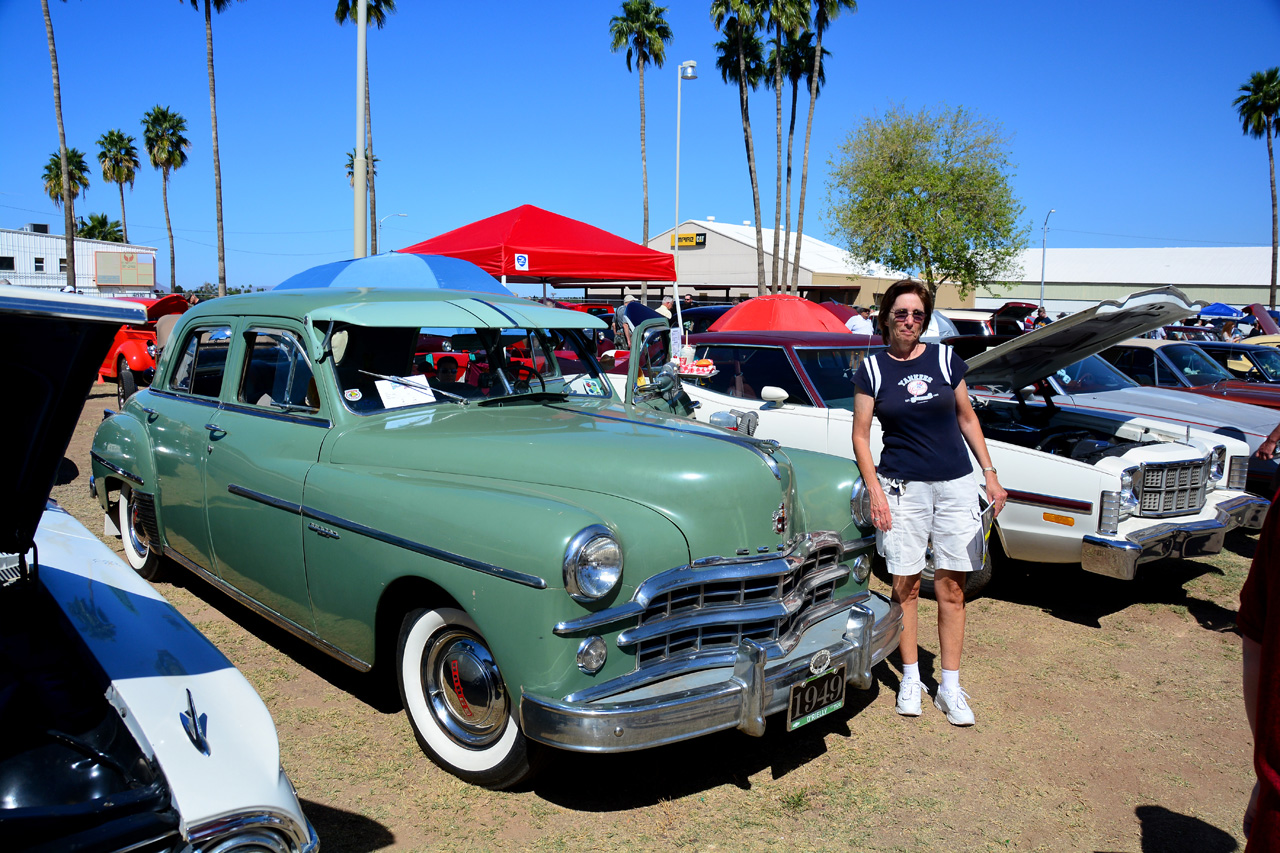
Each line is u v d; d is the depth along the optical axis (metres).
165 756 1.63
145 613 2.19
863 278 46.34
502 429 3.38
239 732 1.76
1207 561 6.04
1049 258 68.62
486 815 2.80
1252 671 1.61
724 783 3.07
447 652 2.96
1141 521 4.71
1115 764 3.29
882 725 3.56
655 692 2.58
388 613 3.11
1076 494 4.56
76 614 2.13
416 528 2.81
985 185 29.59
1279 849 1.30
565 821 2.79
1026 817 2.92
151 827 1.49
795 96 33.38
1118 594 5.30
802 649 2.94
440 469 3.14
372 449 3.28
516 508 2.64
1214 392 8.79
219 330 4.15
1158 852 2.74
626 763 3.19
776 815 2.88
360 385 3.55
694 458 2.92
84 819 1.47
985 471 3.57
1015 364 5.62
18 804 1.67
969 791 3.07
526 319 3.88
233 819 1.56
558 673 2.53
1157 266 63.47
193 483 4.03
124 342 11.51
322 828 2.70
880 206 30.66
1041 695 3.88
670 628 2.68
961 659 4.28
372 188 29.39
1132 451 4.83
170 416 4.32
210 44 31.02
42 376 1.84
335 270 6.98
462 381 3.88
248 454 3.65
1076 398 7.05
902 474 3.45
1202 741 3.48
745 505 2.88
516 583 2.54
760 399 5.95
